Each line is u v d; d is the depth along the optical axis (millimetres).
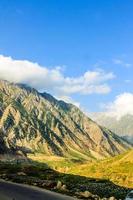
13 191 57500
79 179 90188
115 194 66312
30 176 88625
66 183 77688
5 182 73812
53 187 68312
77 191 64625
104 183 85625
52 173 96625
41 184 71938
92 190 69188
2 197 49719
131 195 45500
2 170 97188
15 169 99812
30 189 62688
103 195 64375
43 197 52375
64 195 57969
